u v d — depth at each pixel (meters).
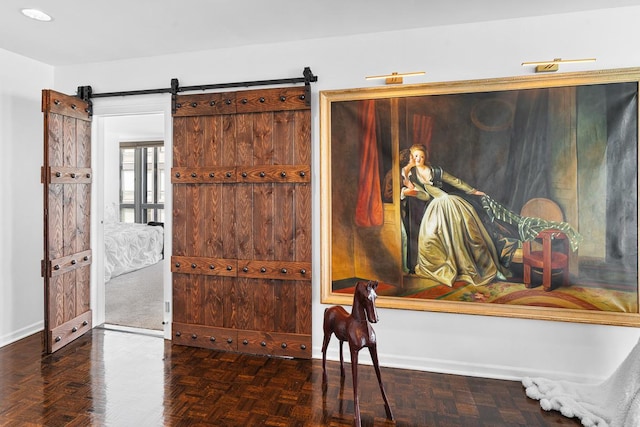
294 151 2.83
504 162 2.49
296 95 2.80
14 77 3.08
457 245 2.58
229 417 2.07
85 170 3.21
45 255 2.81
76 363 2.71
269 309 2.91
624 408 1.89
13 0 2.24
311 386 2.41
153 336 3.25
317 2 2.28
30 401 2.19
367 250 2.73
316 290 2.86
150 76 3.15
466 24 2.56
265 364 2.74
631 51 2.32
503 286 2.52
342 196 2.77
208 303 3.03
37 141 3.30
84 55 3.12
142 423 2.00
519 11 2.39
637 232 2.31
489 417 2.08
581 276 2.40
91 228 3.36
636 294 2.33
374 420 2.05
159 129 7.03
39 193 3.35
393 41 2.67
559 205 2.42
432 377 2.55
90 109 3.27
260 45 2.91
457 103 2.55
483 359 2.57
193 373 2.58
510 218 2.49
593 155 2.37
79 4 2.29
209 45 2.93
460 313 2.58
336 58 2.77
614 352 2.38
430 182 2.62
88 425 1.97
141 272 5.85
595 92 2.36
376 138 2.70
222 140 2.97
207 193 3.01
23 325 3.21
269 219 2.89
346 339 2.11
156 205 8.06
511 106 2.47
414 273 2.66
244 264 2.93
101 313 3.51
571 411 2.07
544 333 2.47
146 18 2.48
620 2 2.27
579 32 2.39
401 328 2.70
